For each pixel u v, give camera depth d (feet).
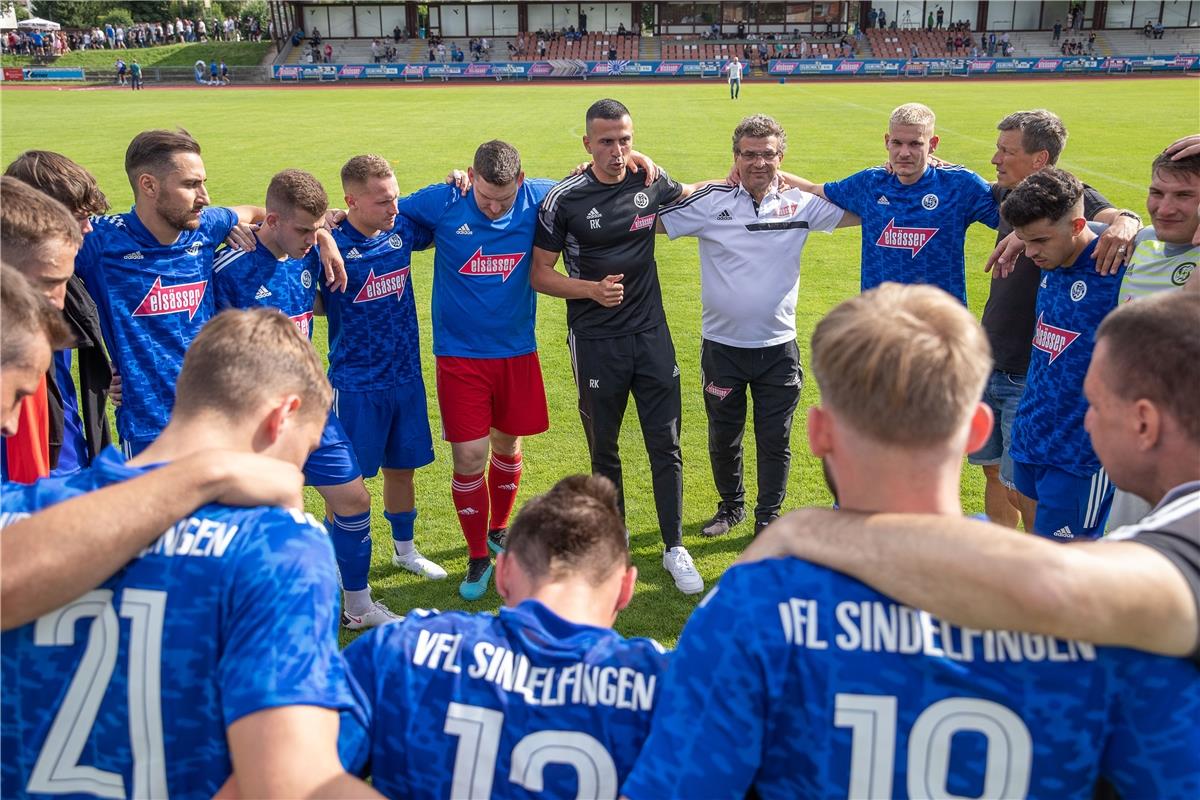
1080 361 12.46
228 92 153.69
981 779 4.42
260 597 4.98
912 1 208.85
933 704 4.41
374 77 185.26
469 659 5.52
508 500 16.61
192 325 13.17
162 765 5.01
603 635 5.65
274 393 5.65
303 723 4.83
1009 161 15.42
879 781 4.44
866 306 4.73
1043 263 12.42
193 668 4.96
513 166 13.89
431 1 204.44
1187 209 11.04
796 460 20.57
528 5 208.03
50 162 11.96
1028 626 4.10
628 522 17.63
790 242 15.46
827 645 4.47
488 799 5.27
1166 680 4.37
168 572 5.02
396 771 5.40
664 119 95.45
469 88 161.38
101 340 12.60
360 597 14.20
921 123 15.46
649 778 4.58
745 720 4.51
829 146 71.77
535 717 5.33
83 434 12.65
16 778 5.11
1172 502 5.07
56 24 212.02
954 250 16.30
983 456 15.88
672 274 37.42
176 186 11.97
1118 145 70.33
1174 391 5.21
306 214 12.76
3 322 6.14
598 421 15.65
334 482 13.39
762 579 4.68
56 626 4.99
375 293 14.40
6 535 4.84
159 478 5.07
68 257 9.29
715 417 16.43
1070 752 4.42
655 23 209.77
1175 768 4.35
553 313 32.53
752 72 185.98
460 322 14.90
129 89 162.91
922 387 4.35
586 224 14.44
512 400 15.52
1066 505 12.96
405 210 14.83
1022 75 176.35
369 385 14.74
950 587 4.20
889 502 4.63
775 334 15.62
